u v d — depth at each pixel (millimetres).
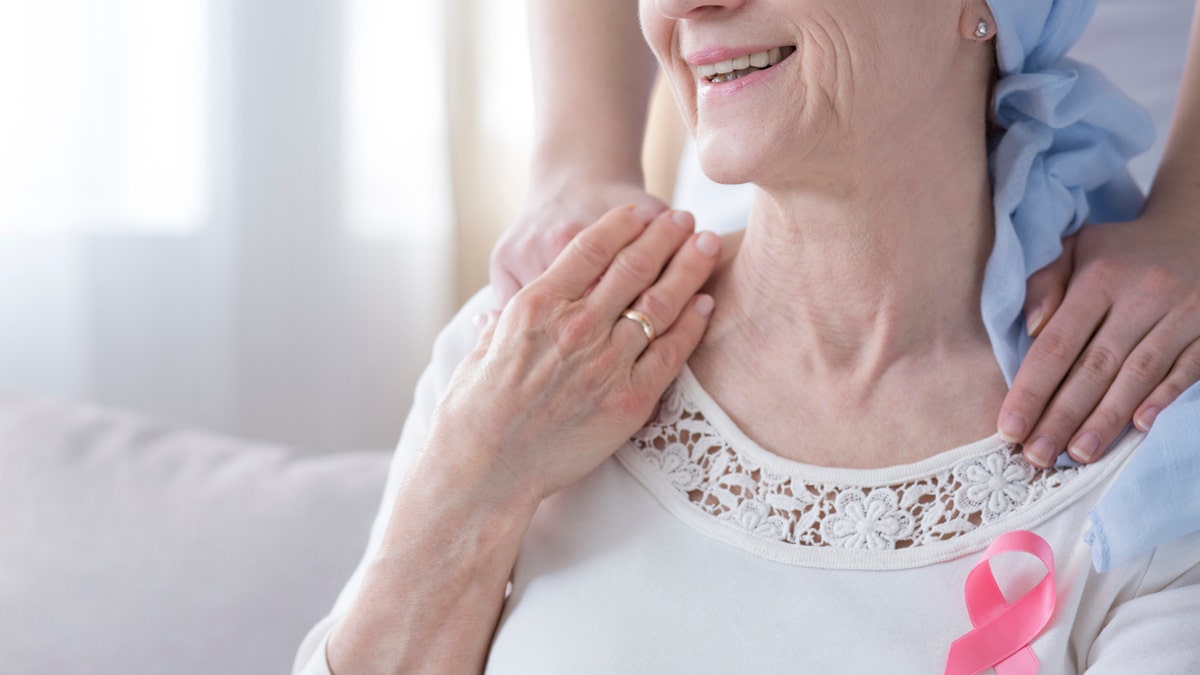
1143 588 973
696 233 1088
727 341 1078
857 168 997
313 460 1516
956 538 996
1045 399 1011
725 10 979
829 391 1047
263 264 2656
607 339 1045
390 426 2920
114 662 1350
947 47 990
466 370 1063
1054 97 1020
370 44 2754
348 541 1408
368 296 2836
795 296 1052
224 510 1446
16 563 1416
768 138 980
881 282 1027
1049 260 1050
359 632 1042
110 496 1467
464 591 1037
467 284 2977
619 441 1051
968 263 1037
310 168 2680
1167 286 1033
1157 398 997
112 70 2418
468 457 1036
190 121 2521
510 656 1028
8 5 2301
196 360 2596
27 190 2355
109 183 2443
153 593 1387
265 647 1348
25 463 1500
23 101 2330
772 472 1033
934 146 1008
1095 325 1030
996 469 1008
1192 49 1124
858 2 955
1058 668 963
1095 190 1135
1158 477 958
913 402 1033
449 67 2830
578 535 1052
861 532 1006
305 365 2748
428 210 2859
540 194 1197
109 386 2500
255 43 2580
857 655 979
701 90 1004
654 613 1010
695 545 1027
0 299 2359
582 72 1231
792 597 1000
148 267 2514
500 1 2861
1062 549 987
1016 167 1026
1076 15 1022
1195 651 938
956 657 964
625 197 1168
